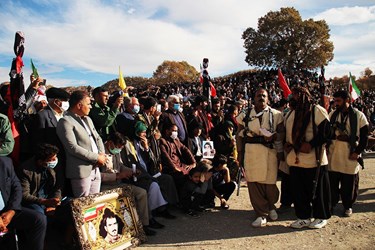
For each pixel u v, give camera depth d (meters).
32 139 4.58
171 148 6.24
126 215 4.70
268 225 5.40
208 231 5.17
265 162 5.25
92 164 4.57
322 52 68.88
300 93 5.13
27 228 3.92
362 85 66.62
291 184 5.32
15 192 3.87
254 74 55.72
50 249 4.45
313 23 68.19
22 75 4.64
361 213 5.91
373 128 14.22
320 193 5.12
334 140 5.80
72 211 4.11
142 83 63.22
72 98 4.62
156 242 4.77
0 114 4.14
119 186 4.88
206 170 5.92
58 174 4.41
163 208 5.55
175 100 6.90
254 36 73.81
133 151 5.58
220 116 8.37
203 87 9.56
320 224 5.20
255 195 5.39
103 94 5.53
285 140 5.35
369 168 9.94
